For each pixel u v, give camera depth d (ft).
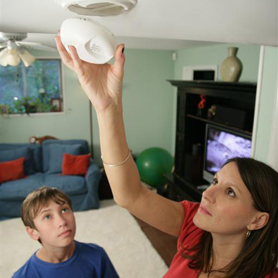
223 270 2.43
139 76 17.22
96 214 12.68
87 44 1.76
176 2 1.86
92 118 17.06
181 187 12.62
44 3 1.79
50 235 3.12
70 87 16.30
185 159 13.01
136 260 9.59
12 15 2.01
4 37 5.05
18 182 12.71
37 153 14.47
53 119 16.37
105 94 2.23
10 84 15.48
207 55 13.89
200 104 12.25
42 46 6.74
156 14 2.07
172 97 18.16
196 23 2.33
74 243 3.54
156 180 15.51
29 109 15.74
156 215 2.88
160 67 17.46
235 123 9.76
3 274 8.90
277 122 4.88
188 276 2.63
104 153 2.51
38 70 15.80
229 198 2.31
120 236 11.00
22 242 10.62
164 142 18.79
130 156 2.60
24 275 3.19
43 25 2.27
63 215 3.24
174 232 3.05
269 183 2.26
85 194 12.98
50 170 14.21
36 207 3.15
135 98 17.49
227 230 2.30
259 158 6.50
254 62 10.73
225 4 1.94
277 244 2.36
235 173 2.35
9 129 15.72
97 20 2.13
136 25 2.33
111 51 1.81
